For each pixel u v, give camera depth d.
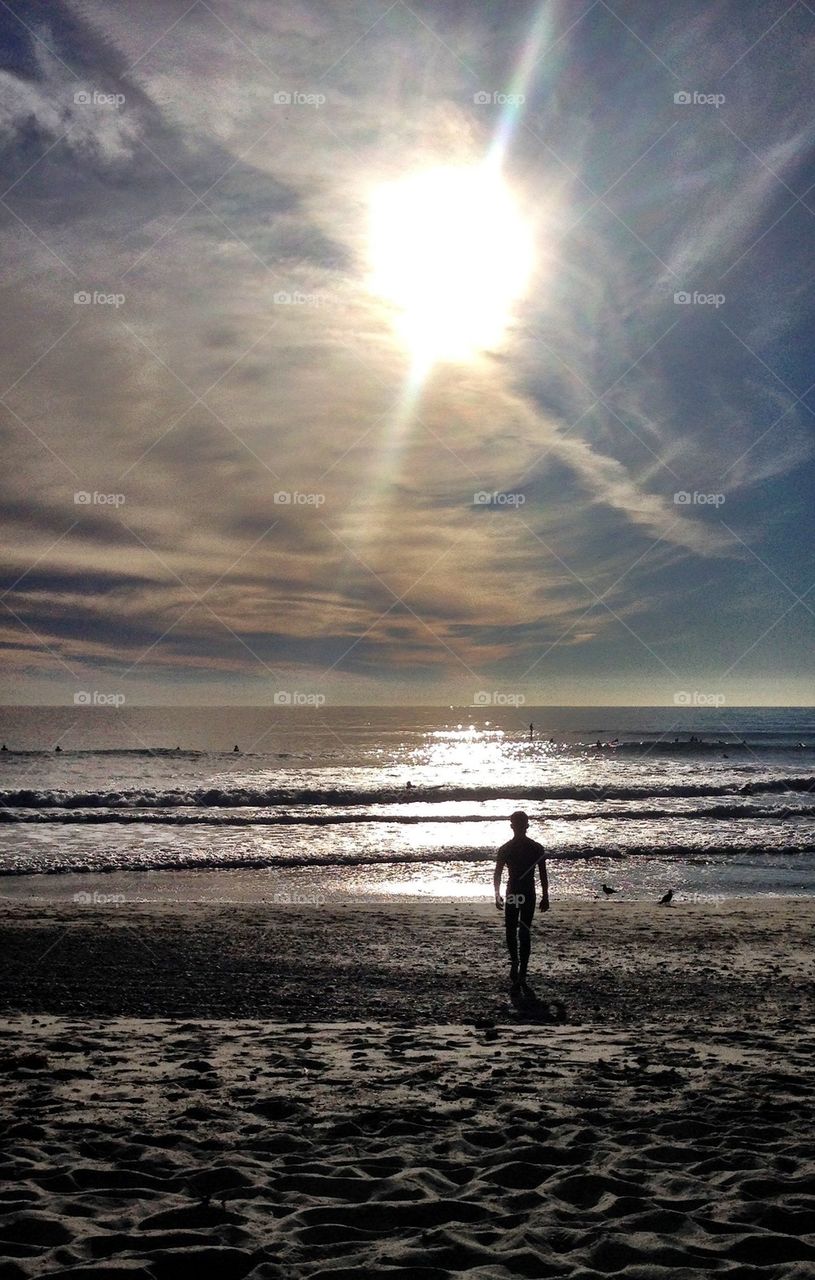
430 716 169.50
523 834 10.58
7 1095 5.52
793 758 63.41
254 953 11.80
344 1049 7.12
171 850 21.98
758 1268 3.11
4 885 17.56
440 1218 3.67
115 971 10.66
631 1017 8.88
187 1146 4.56
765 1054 7.09
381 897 17.23
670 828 26.84
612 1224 3.54
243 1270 3.13
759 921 14.69
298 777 45.09
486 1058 6.84
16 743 73.25
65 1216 3.54
